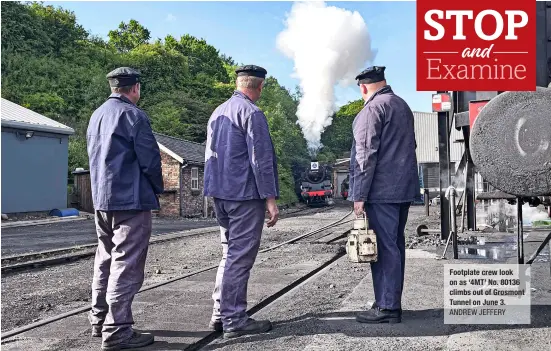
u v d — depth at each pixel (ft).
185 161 84.38
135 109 11.92
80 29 153.28
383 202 12.86
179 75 168.04
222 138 12.66
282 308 14.92
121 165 11.59
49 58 126.21
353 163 13.17
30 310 17.01
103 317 12.51
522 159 12.91
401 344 11.00
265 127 12.41
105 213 11.81
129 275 11.57
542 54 16.90
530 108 12.84
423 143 122.93
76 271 25.62
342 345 11.07
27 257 30.99
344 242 34.24
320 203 131.03
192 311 14.94
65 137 74.02
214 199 12.89
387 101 13.07
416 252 25.49
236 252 12.40
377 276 13.00
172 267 25.73
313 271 22.06
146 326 13.26
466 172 25.67
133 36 186.29
